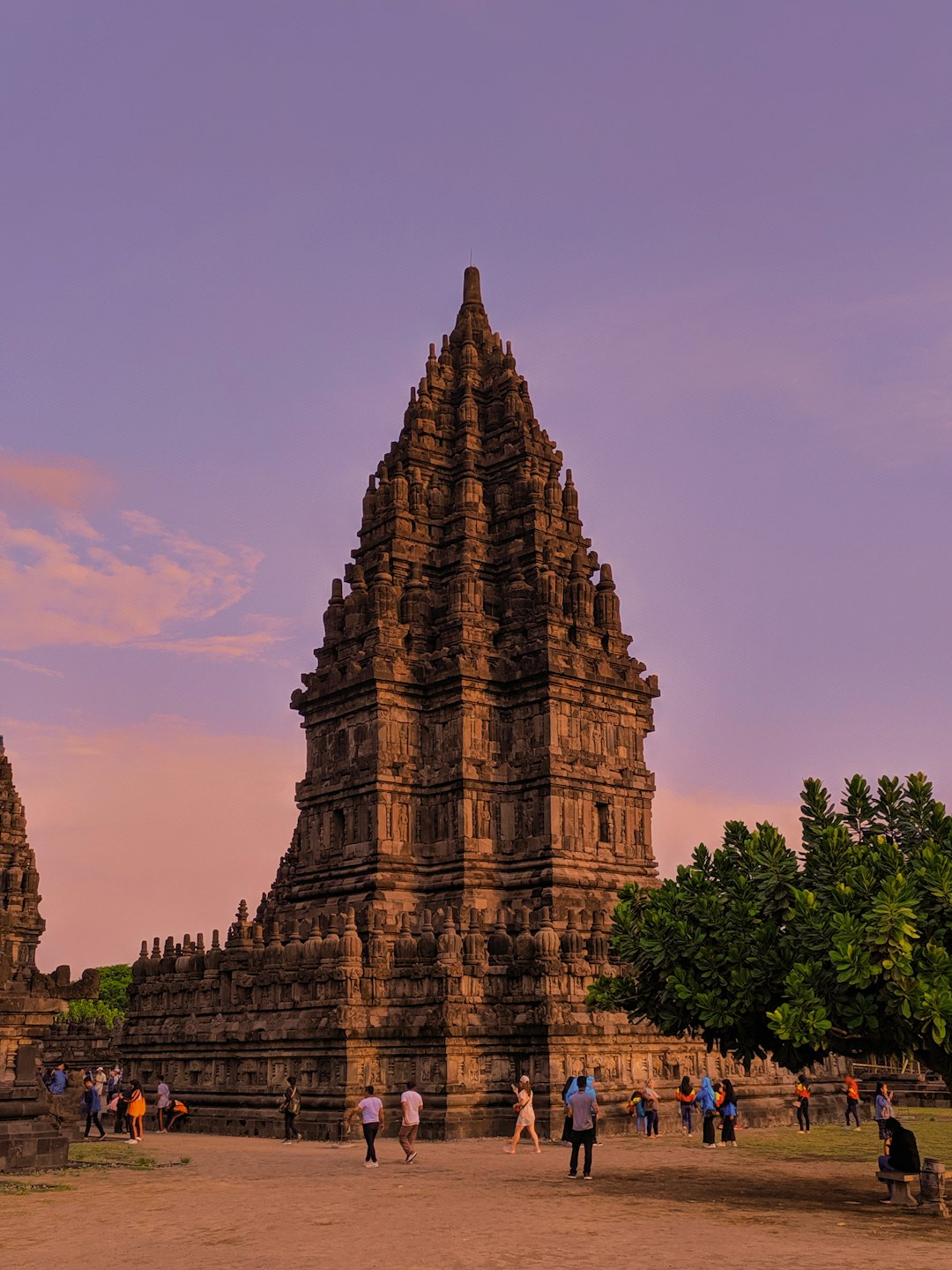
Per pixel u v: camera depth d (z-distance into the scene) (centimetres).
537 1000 5500
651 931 3512
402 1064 5572
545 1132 5281
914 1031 3109
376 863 6875
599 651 7494
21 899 8856
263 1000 5925
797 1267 2289
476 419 8388
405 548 7838
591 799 7144
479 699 7188
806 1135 5547
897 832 3688
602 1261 2339
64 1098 4972
